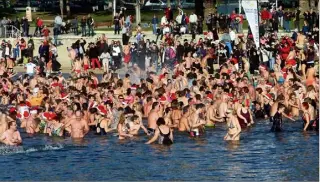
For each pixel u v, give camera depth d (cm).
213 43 7669
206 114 4953
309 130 4812
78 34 8869
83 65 7581
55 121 4753
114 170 3822
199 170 3800
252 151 4216
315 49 7081
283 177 3653
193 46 7544
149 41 7844
